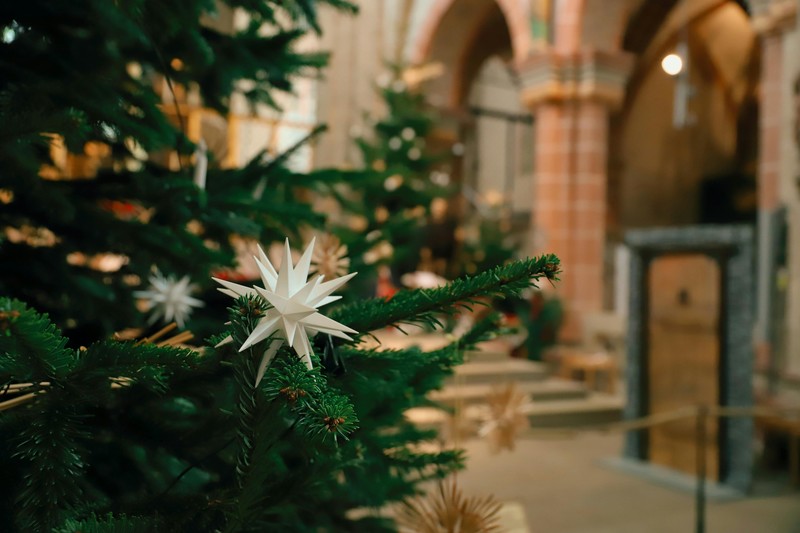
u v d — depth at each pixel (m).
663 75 16.80
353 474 1.45
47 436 0.77
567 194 12.29
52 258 1.60
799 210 7.70
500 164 20.47
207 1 1.55
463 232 14.48
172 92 1.49
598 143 12.23
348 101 15.91
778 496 6.13
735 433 6.33
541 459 7.36
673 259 6.95
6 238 1.61
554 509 5.64
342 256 1.38
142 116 1.65
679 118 9.64
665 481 6.47
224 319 1.76
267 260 0.78
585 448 7.95
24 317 0.64
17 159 1.08
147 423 1.17
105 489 1.32
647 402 7.19
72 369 0.75
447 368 1.30
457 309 0.89
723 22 16.67
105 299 1.61
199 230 1.88
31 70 1.43
